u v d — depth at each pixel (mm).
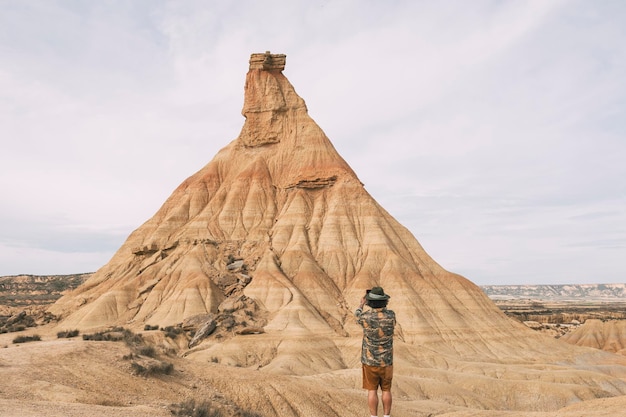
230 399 30031
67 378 22688
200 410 21453
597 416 16578
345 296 98625
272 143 133125
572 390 65438
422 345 86062
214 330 80125
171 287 96500
